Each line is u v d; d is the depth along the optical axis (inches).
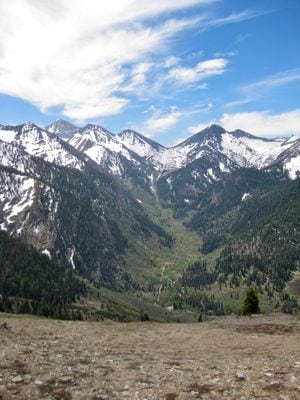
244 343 1318.9
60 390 725.3
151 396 705.6
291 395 684.1
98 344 1238.3
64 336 1338.6
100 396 701.9
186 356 1071.6
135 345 1263.5
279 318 2204.7
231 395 701.3
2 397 676.1
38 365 880.3
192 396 702.5
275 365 913.5
